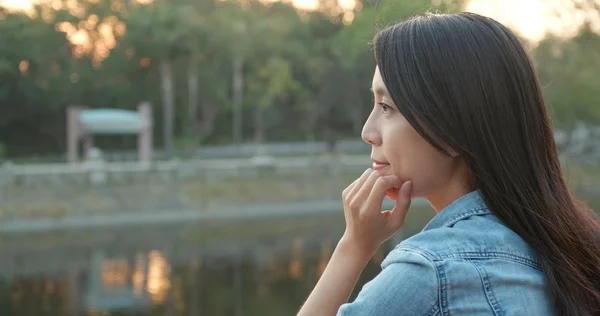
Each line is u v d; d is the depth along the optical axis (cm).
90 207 2522
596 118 3100
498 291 95
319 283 119
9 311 1318
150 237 2222
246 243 2098
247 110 4862
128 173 2697
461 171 109
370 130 115
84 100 4341
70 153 2916
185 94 4553
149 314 1270
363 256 117
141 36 4022
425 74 104
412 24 109
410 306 93
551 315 100
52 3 4175
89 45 4362
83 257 1892
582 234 109
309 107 4603
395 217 114
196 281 1561
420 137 108
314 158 3497
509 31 109
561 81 2717
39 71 4056
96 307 1338
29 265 1784
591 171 2636
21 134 4231
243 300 1353
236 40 4066
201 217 2647
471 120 102
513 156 104
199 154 4197
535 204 104
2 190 2442
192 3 4400
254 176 2956
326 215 2739
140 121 2992
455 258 96
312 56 4616
